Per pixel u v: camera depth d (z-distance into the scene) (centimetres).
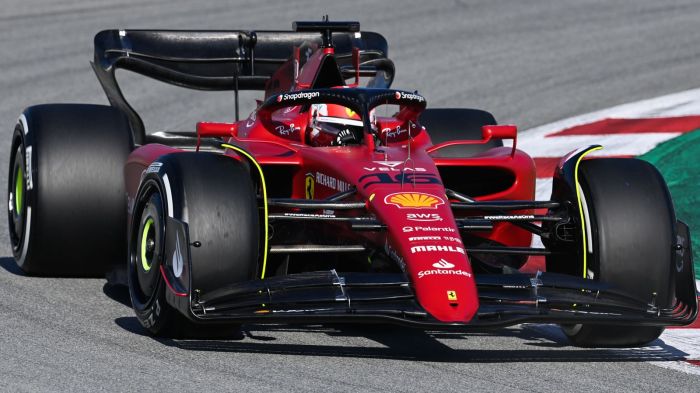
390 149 2389
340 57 3497
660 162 3994
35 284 2608
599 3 8106
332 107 2511
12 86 5622
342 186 2238
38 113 2672
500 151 2589
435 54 6425
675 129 4441
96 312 2364
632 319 2009
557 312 1981
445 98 5306
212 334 2155
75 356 2016
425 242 2009
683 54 6250
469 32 7094
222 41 3422
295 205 2125
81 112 2684
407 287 1986
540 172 3953
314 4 8150
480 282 2020
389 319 1895
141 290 2212
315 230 2419
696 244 3141
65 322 2267
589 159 2258
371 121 2527
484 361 2089
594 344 2227
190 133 3369
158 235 2095
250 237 2058
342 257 2450
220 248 2030
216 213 2042
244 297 2006
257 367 1977
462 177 2531
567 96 5297
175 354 2047
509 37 6919
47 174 2575
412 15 7675
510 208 2231
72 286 2606
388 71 3562
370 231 2084
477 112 3070
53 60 6281
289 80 2844
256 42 3434
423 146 2533
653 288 2133
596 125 4647
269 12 7794
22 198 2675
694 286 2114
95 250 2628
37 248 2597
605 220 2136
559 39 6831
